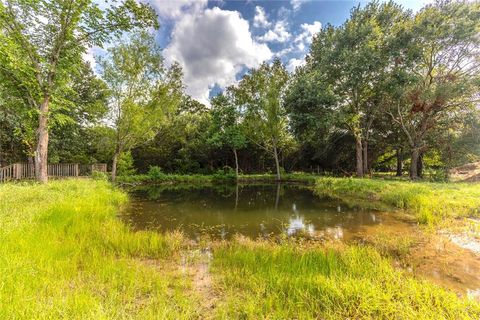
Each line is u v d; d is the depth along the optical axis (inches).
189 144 1210.0
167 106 840.9
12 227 202.7
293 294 133.8
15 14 454.0
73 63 534.3
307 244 245.8
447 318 110.8
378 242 242.5
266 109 1018.7
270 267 169.6
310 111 834.2
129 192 687.1
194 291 144.7
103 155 1029.2
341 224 329.1
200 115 1456.7
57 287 125.6
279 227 320.2
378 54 703.7
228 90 1137.4
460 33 632.4
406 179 795.4
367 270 162.7
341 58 753.6
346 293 129.6
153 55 792.9
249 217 379.2
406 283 143.2
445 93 644.7
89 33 513.3
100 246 209.0
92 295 124.4
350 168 1179.3
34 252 163.6
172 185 925.8
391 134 946.1
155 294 135.3
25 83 468.4
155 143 1189.7
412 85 695.1
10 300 106.0
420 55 685.9
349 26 770.2
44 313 97.4
